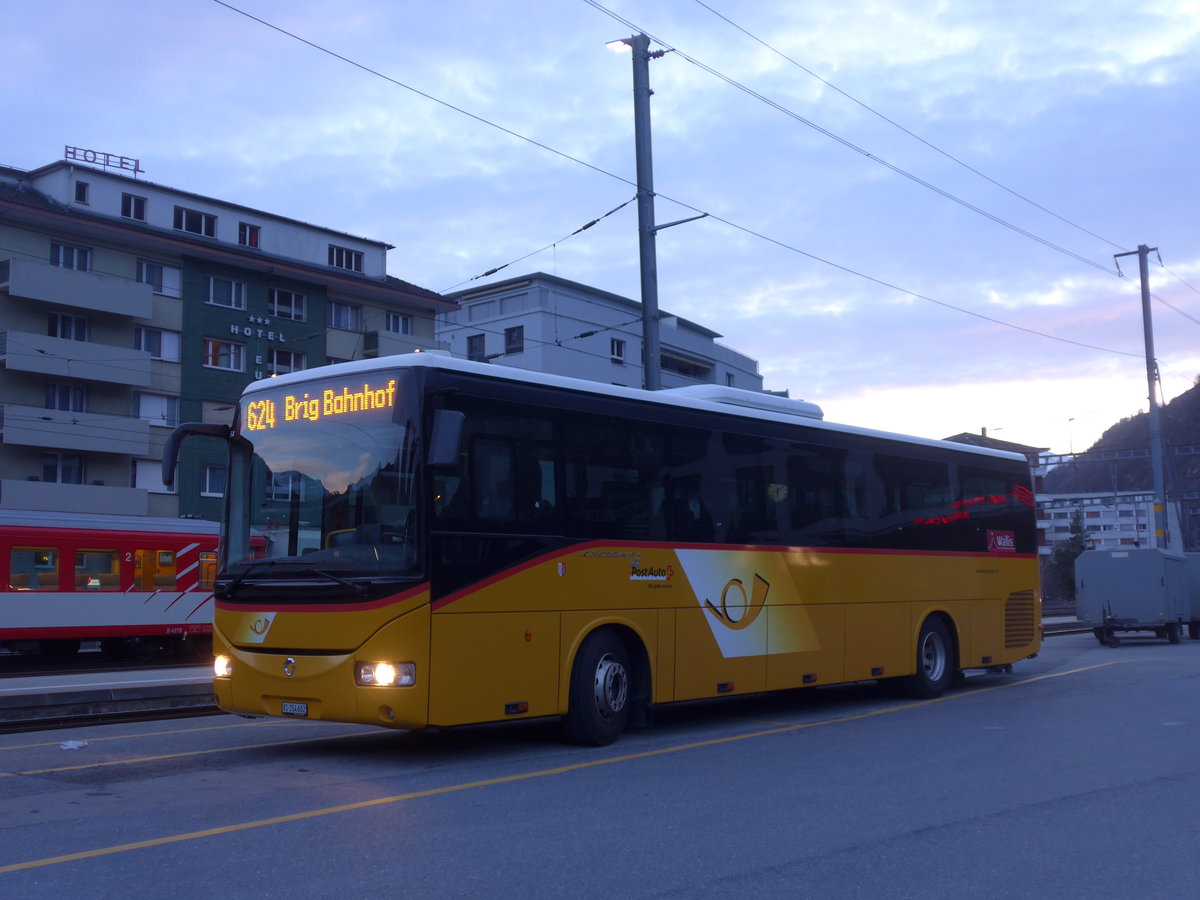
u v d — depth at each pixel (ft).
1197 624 104.73
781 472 42.65
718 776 29.58
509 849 21.48
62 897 18.13
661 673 36.52
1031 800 26.48
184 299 140.26
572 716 34.17
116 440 130.93
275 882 19.03
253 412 34.06
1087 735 37.50
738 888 19.01
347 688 29.91
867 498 46.85
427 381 30.89
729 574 39.47
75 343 128.06
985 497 54.44
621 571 35.50
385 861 20.51
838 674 44.09
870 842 22.29
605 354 207.41
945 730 38.99
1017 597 55.72
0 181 134.00
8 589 84.58
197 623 95.50
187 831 22.79
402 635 29.66
